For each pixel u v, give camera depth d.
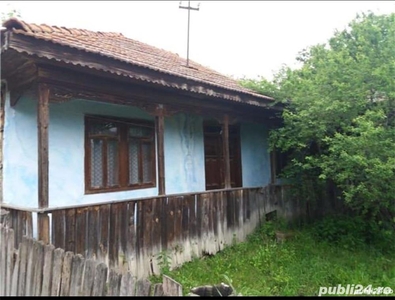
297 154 8.40
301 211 9.12
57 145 5.86
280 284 5.46
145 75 5.44
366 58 6.83
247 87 9.27
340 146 6.48
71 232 4.44
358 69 6.89
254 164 10.02
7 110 5.62
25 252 3.80
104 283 3.29
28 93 5.31
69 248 4.39
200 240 6.41
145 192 7.26
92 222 4.69
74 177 6.05
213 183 9.12
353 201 7.16
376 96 6.99
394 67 6.54
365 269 6.18
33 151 5.70
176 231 5.97
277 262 6.38
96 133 6.52
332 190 9.09
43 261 3.60
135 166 7.20
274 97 8.36
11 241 4.02
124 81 5.45
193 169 8.36
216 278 5.62
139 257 5.29
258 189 8.05
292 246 7.21
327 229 8.09
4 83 5.60
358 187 6.43
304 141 7.82
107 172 6.64
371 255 7.01
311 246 7.35
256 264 6.20
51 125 5.80
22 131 5.59
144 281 3.20
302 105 7.62
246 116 8.30
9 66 4.77
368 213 8.17
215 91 6.73
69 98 4.95
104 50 5.32
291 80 8.17
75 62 4.51
